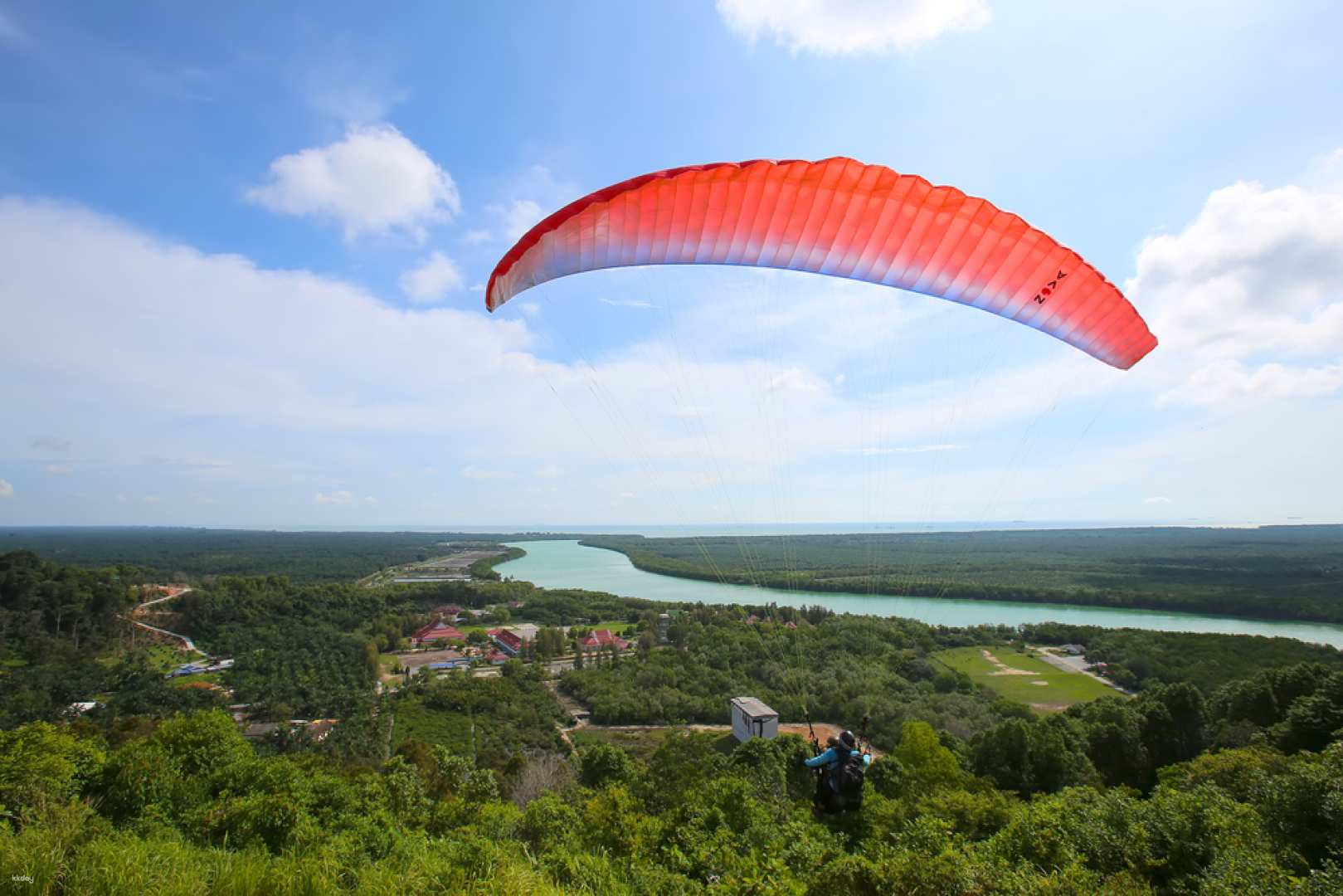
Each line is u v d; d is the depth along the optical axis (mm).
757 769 23484
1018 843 13570
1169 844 13008
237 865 8094
